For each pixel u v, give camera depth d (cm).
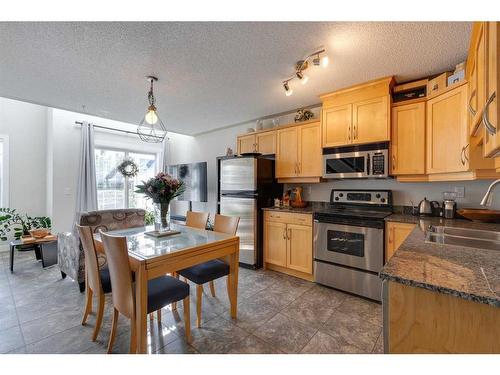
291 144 342
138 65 224
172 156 592
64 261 291
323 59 201
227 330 194
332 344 177
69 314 217
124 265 151
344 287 262
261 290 270
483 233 168
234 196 361
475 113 139
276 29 173
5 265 347
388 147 254
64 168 440
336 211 287
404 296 88
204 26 170
